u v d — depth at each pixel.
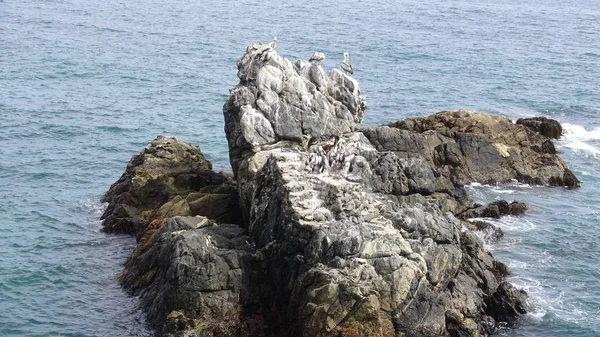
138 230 53.25
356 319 39.12
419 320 40.31
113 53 110.81
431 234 43.88
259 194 47.16
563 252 52.75
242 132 51.25
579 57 128.50
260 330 41.62
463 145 64.12
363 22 154.62
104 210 57.88
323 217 42.59
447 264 43.41
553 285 48.38
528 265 50.62
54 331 42.88
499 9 195.12
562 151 72.94
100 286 47.28
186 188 56.16
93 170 66.69
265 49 53.69
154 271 45.81
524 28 162.00
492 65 116.69
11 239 52.84
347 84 55.38
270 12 160.50
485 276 45.78
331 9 171.88
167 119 81.00
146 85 94.06
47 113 80.75
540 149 67.94
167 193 55.62
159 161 57.84
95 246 52.12
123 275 47.84
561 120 87.31
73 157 69.19
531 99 96.12
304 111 52.25
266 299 42.69
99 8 153.50
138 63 105.12
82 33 125.69
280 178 45.12
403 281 40.38
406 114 86.62
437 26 156.25
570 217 58.41
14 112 80.31
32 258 50.34
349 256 40.88
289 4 175.25
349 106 55.19
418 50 125.31
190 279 41.81
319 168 46.31
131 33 127.62
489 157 64.31
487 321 43.25
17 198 59.81
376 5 185.12
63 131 75.62
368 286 39.72
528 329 43.59
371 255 40.91
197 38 126.19
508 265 50.28
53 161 68.00
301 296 40.34
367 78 102.81
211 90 93.25
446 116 68.69
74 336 42.47
